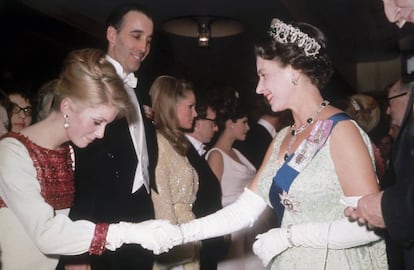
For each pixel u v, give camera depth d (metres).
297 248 1.92
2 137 1.97
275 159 2.05
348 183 1.79
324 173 1.84
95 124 1.94
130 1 5.07
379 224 1.58
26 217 1.89
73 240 1.92
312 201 1.87
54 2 4.64
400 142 1.61
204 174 3.31
